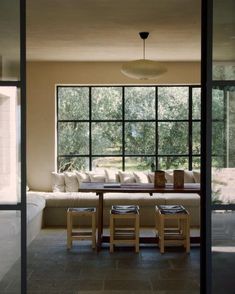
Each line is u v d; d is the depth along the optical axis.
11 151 3.59
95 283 4.95
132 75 6.26
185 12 5.45
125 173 8.88
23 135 3.58
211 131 3.49
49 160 9.11
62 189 8.84
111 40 7.00
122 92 9.32
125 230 6.98
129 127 9.32
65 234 7.26
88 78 9.09
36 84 9.05
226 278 3.50
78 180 8.82
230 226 3.50
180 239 6.29
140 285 4.88
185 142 9.33
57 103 9.30
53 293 4.63
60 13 5.45
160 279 5.08
